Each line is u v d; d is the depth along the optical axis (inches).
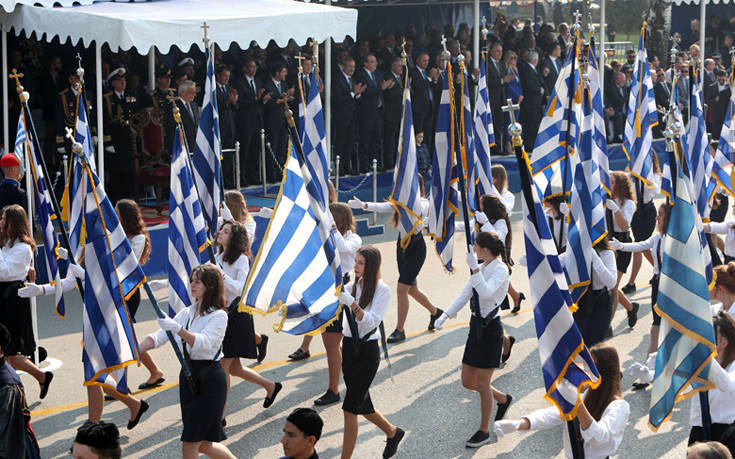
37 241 472.7
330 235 269.9
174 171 332.8
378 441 297.6
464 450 290.5
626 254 399.2
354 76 647.1
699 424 231.9
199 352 251.6
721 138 486.0
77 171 324.5
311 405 327.9
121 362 270.2
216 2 537.3
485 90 445.1
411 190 390.6
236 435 303.9
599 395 212.1
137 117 522.3
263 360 375.6
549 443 294.7
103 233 269.0
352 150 665.6
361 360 269.4
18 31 495.8
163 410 324.2
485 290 283.1
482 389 291.1
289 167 268.4
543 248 221.3
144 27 442.9
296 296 265.3
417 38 701.9
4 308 319.0
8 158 368.2
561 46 772.0
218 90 582.6
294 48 625.6
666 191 346.3
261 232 516.4
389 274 502.9
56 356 377.4
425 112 673.0
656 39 895.1
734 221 374.0
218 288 257.8
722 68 850.8
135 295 325.1
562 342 217.2
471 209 397.7
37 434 302.8
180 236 332.8
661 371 230.4
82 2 494.0
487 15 833.5
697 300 223.9
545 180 389.1
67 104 530.6
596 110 442.0
